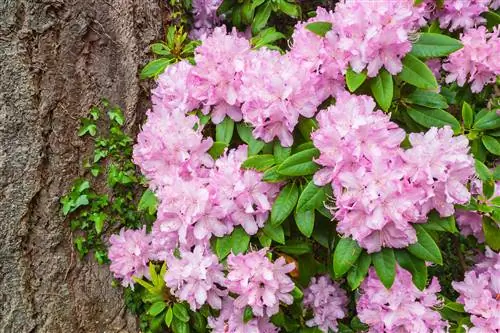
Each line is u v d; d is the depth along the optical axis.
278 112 1.02
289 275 1.12
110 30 1.30
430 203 0.97
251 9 1.38
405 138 1.00
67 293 1.21
